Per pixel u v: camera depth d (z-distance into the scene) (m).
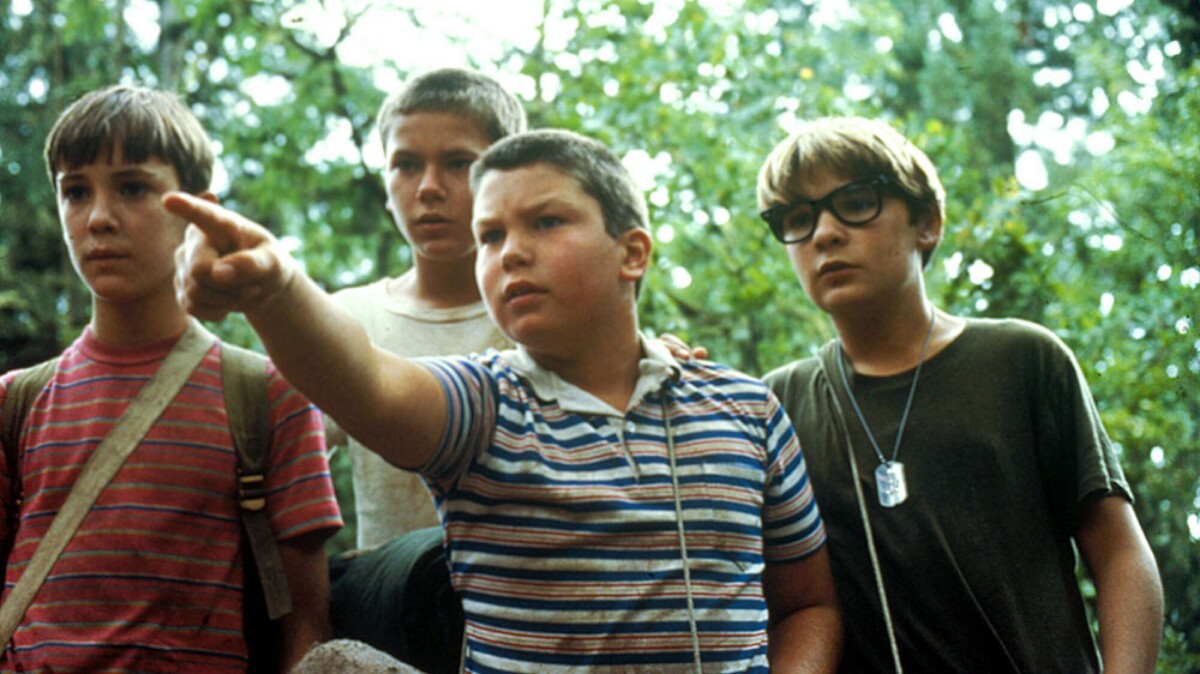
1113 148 6.74
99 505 2.69
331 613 2.87
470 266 3.58
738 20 8.88
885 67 11.42
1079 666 2.98
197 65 11.95
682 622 2.37
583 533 2.37
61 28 10.57
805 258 3.25
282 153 11.62
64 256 9.47
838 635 2.84
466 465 2.37
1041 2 11.84
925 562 3.03
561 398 2.51
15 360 9.05
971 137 11.12
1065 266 7.29
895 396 3.21
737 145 8.48
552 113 9.23
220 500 2.76
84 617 2.61
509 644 2.33
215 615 2.69
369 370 2.12
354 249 11.80
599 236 2.56
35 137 9.62
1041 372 3.14
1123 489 3.04
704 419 2.60
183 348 2.86
